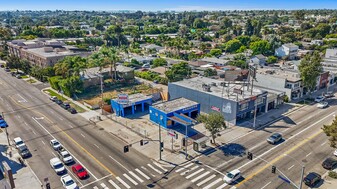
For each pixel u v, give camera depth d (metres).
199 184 38.31
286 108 69.69
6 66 117.75
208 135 54.12
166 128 57.22
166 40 190.38
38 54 111.69
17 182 38.69
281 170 41.50
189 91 67.62
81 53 117.38
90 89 86.56
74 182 37.81
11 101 75.62
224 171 41.44
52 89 88.25
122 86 90.25
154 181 39.16
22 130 56.47
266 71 85.12
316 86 84.62
